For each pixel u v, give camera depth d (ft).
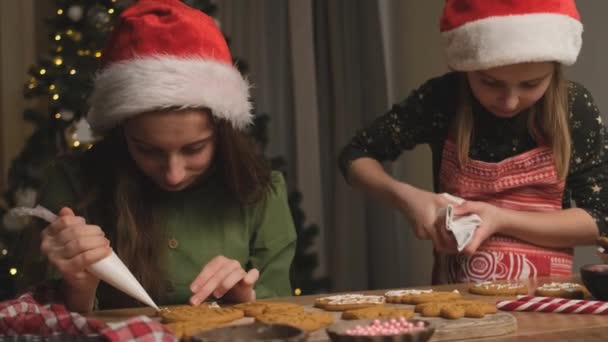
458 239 4.86
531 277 5.22
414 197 5.25
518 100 4.99
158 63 4.13
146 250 4.57
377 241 11.75
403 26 11.84
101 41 9.60
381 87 11.76
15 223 9.55
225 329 2.54
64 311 3.18
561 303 3.56
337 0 11.91
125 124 4.22
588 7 8.24
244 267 4.93
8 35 12.53
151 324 2.77
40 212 3.91
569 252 5.36
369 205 11.87
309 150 11.99
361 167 5.74
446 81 5.77
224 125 4.48
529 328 3.22
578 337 3.07
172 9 4.46
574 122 5.41
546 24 4.83
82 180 4.75
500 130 5.40
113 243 4.66
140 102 4.01
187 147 4.17
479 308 3.32
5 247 9.48
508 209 5.25
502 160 5.41
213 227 4.85
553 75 5.24
